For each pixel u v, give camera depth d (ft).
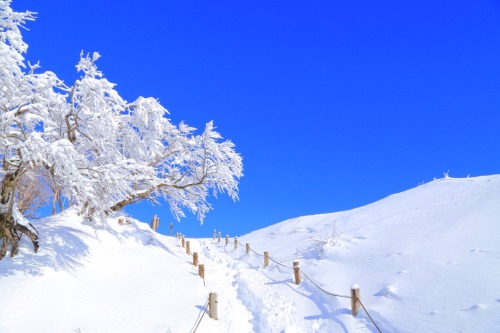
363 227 60.18
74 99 37.99
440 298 28.73
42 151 31.63
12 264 35.19
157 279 42.86
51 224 49.39
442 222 49.24
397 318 27.86
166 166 63.31
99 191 45.01
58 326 27.94
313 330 30.91
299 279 43.62
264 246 76.28
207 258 68.28
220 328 32.94
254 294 42.63
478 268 32.12
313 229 75.72
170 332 29.63
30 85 35.83
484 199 54.08
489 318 24.03
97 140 40.22
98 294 35.01
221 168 58.80
